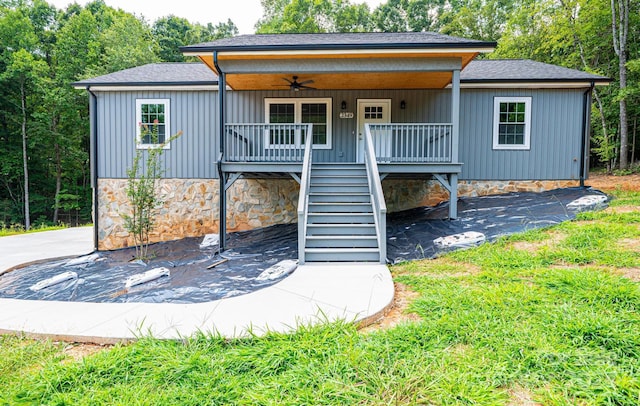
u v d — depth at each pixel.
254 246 7.70
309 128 7.44
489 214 7.32
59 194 19.98
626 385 2.03
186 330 2.97
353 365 2.31
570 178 8.89
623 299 3.13
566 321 2.75
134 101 9.00
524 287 3.61
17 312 3.57
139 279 5.60
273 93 9.30
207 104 9.02
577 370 2.21
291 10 26.12
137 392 2.11
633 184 9.70
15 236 10.73
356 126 9.31
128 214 9.09
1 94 18.34
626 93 11.41
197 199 9.15
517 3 23.27
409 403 1.97
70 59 19.84
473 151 8.97
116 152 9.05
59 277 5.80
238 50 6.70
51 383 2.19
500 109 8.89
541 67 9.59
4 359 2.58
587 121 8.71
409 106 9.21
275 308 3.46
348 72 7.09
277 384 2.15
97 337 2.94
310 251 5.59
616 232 5.29
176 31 29.44
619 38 12.59
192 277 5.77
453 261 5.14
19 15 19.56
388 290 3.95
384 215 5.53
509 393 2.07
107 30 21.81
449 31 25.12
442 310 3.21
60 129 20.14
